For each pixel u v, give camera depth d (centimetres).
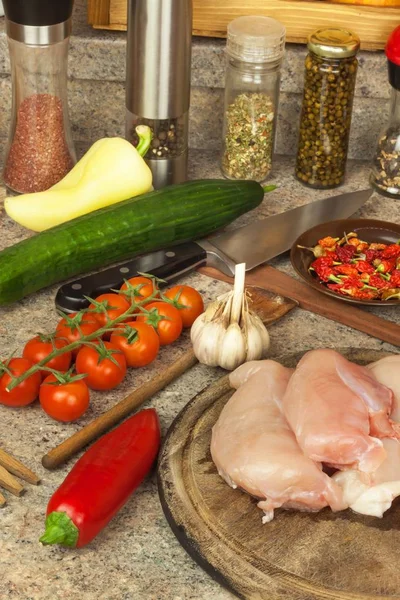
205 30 134
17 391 104
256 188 126
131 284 113
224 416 100
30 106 125
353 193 131
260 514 97
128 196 123
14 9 119
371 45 135
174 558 96
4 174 129
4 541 96
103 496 96
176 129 127
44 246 115
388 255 121
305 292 119
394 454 98
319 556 95
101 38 133
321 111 129
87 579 95
